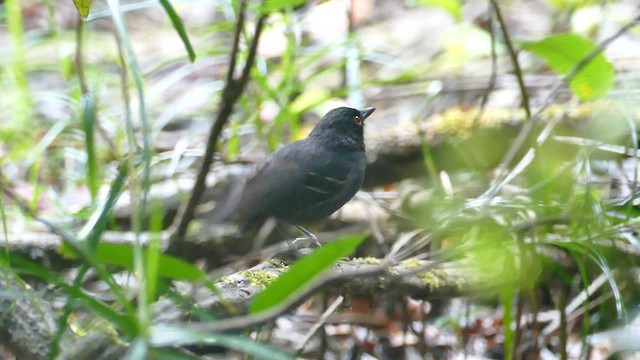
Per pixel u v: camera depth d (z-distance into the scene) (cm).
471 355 788
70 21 1372
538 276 707
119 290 445
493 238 673
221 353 623
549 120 859
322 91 988
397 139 889
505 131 870
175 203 856
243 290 571
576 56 760
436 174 877
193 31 1344
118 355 492
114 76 1133
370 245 853
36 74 1273
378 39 1303
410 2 1267
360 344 797
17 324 533
